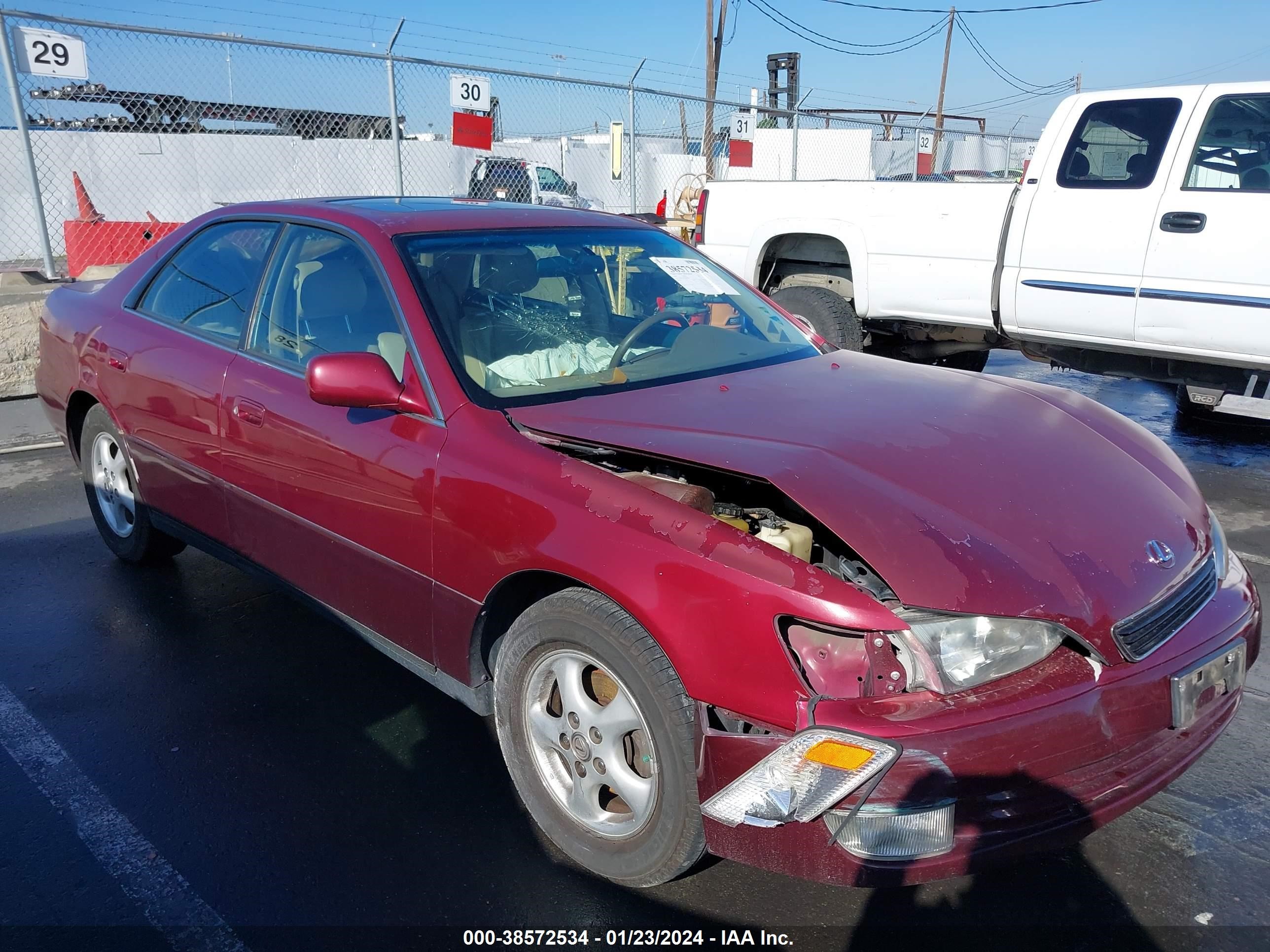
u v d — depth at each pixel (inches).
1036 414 117.5
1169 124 225.5
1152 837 106.7
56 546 189.0
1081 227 238.5
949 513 90.0
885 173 767.1
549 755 101.7
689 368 126.0
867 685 80.7
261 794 113.6
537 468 98.4
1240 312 216.8
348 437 115.3
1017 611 82.7
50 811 110.7
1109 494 100.2
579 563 91.1
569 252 137.7
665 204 547.8
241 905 96.3
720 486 102.8
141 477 159.3
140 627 155.6
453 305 117.8
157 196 523.2
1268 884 99.4
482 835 106.4
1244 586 105.6
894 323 293.6
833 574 87.8
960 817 80.0
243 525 137.3
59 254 491.8
